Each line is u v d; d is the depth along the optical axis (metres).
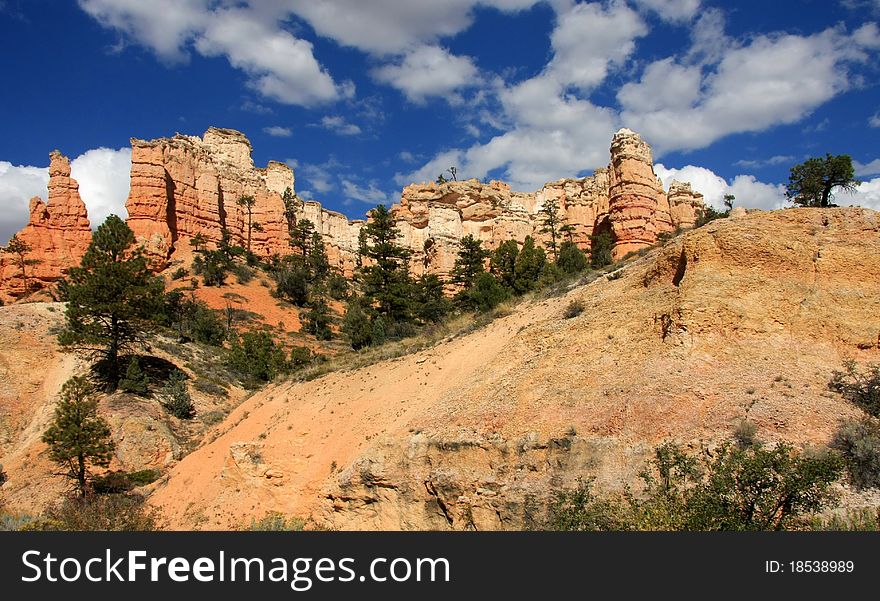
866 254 19.58
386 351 34.28
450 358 28.55
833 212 21.56
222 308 77.19
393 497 21.00
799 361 17.38
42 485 35.22
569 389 19.70
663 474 13.46
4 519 29.86
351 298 92.50
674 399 16.67
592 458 16.55
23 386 45.84
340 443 25.47
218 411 46.06
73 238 88.19
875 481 12.81
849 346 17.84
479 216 105.44
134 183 87.81
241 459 26.61
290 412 30.28
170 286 80.06
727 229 20.66
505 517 17.28
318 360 46.84
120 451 37.75
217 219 98.25
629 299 23.34
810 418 14.88
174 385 45.62
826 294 19.02
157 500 29.70
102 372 46.66
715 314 18.67
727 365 17.56
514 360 24.11
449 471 19.78
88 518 25.59
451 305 64.38
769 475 11.61
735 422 15.27
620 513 13.06
